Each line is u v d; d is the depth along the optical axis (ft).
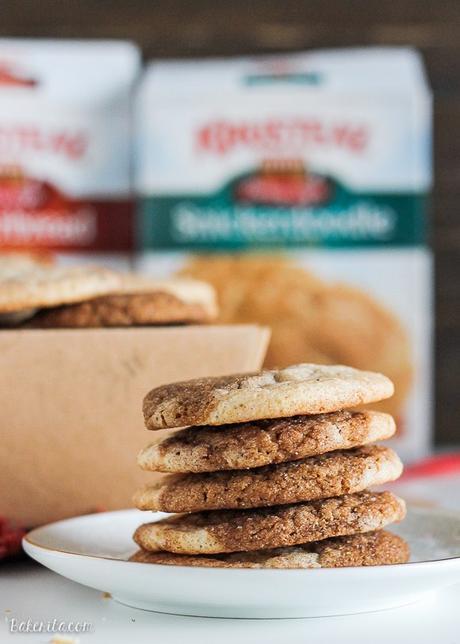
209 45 3.32
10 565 1.78
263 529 1.55
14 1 3.29
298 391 1.54
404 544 1.62
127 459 1.87
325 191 2.68
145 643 1.45
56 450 1.86
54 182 2.75
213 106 2.67
